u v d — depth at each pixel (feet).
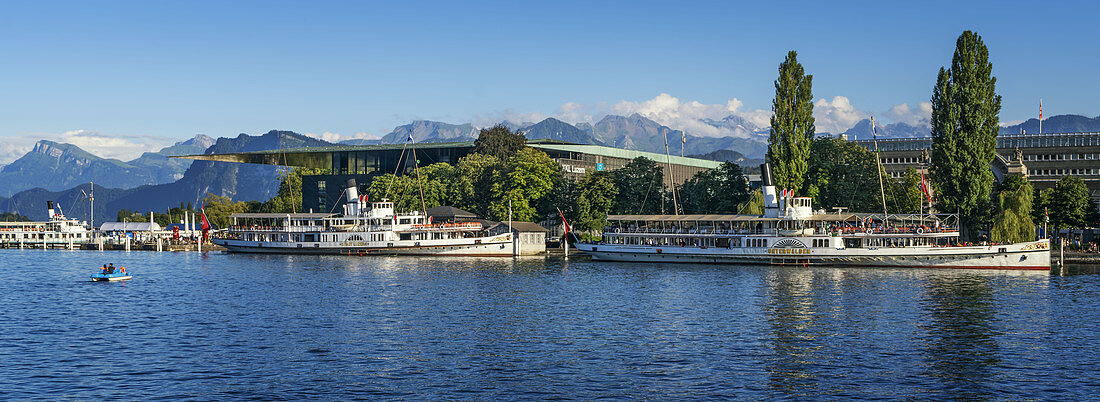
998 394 205.67
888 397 203.21
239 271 502.38
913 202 586.86
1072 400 200.75
